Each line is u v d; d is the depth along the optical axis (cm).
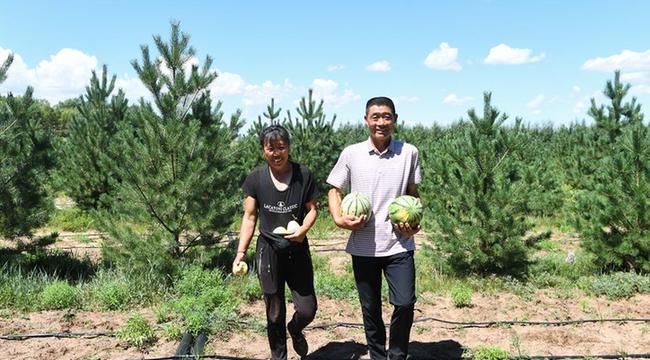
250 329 597
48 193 899
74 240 1266
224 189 838
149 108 789
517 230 810
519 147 838
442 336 579
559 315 656
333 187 454
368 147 443
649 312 665
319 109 1625
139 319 562
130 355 521
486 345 548
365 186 438
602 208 870
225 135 824
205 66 821
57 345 544
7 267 816
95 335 570
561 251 1103
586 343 556
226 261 866
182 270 759
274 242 439
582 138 1759
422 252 912
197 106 836
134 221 791
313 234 1362
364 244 438
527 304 709
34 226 845
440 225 844
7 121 795
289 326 480
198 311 593
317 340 570
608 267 886
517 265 841
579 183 1625
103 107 1565
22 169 809
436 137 2853
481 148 826
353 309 683
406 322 432
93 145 1463
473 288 789
